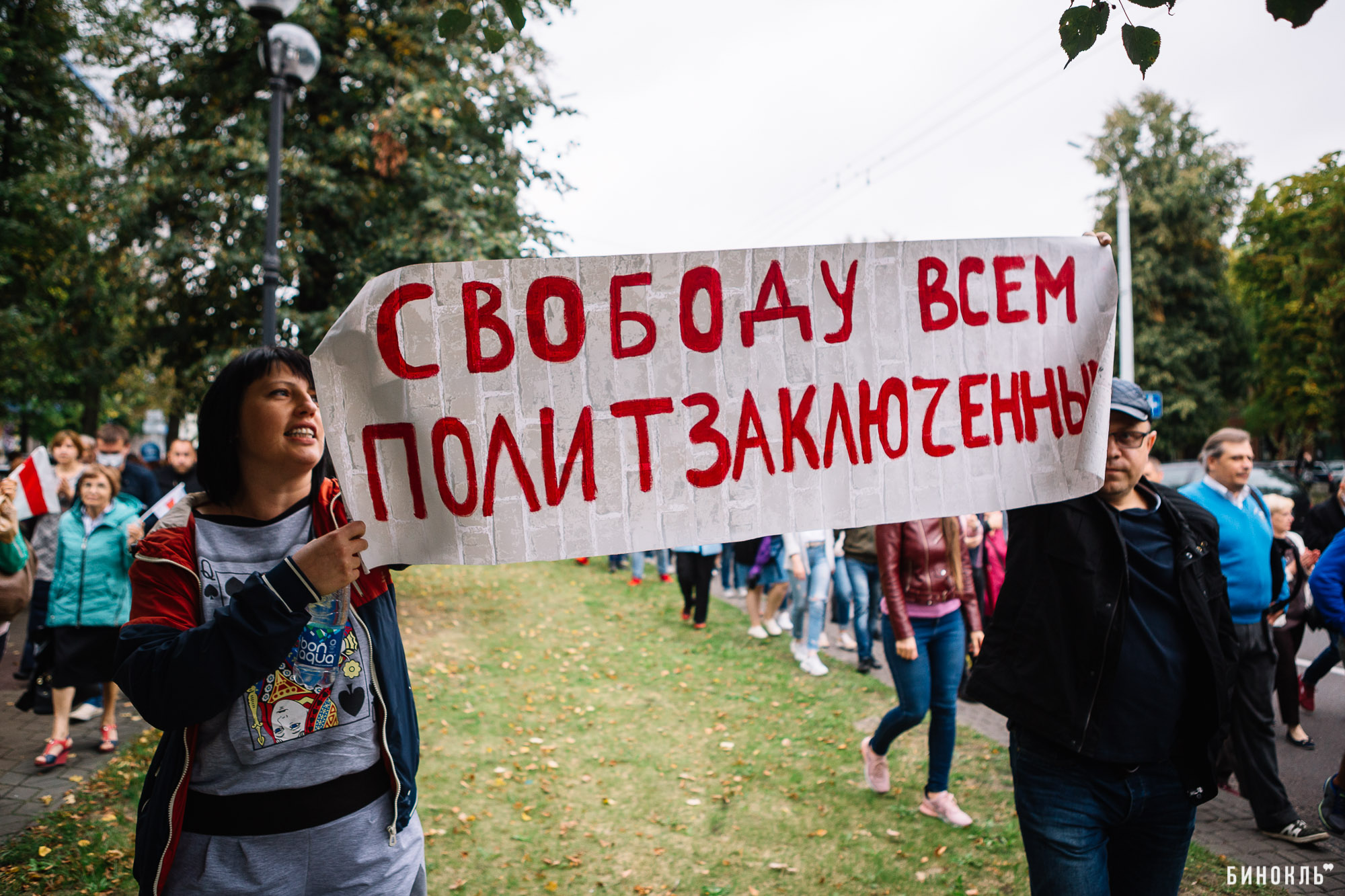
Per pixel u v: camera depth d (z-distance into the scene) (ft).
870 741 14.15
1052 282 7.16
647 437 6.43
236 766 5.14
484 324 6.14
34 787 14.17
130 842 12.17
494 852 12.35
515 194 34.96
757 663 23.34
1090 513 7.30
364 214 33.50
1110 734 6.95
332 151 32.60
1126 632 7.04
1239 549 12.94
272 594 4.77
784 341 6.64
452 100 33.04
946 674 13.12
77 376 46.50
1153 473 17.90
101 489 15.74
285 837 5.15
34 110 46.62
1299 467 108.37
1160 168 112.27
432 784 14.73
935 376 6.92
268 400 5.38
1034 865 7.18
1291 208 94.27
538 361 6.23
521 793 14.43
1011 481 7.07
